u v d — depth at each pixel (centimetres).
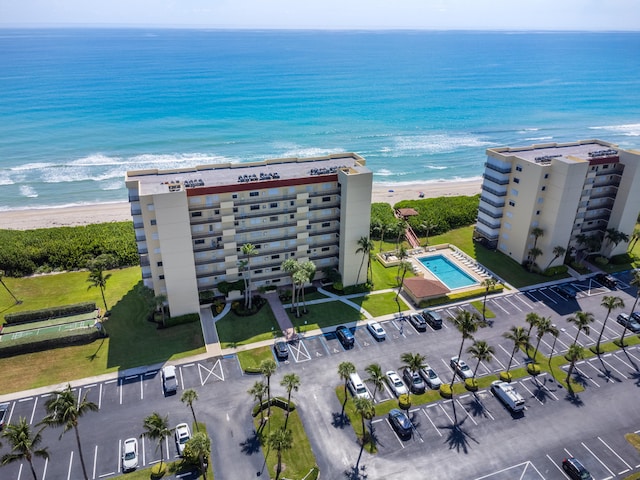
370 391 6244
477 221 10556
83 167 15750
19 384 6294
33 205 13025
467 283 9000
